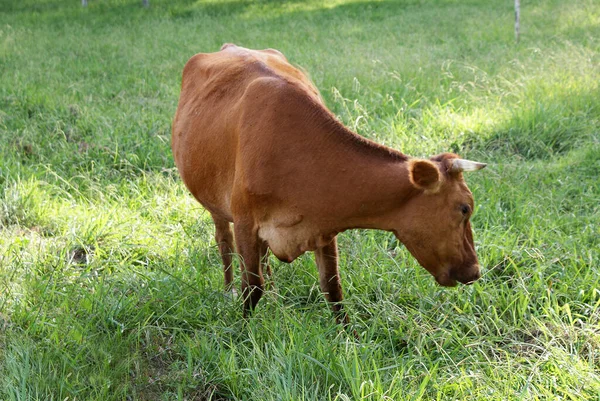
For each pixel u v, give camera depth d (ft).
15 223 18.20
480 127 23.89
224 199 13.98
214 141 13.85
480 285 14.75
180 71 33.55
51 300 14.58
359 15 49.03
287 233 12.77
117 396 12.00
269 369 11.93
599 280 14.78
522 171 20.58
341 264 15.78
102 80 32.22
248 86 13.26
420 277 15.23
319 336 12.63
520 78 28.19
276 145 12.48
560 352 12.20
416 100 26.25
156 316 14.17
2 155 21.53
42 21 50.49
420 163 11.09
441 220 11.78
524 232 17.44
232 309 14.28
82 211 18.57
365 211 12.15
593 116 24.80
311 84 15.66
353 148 12.21
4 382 11.57
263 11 52.11
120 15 51.98
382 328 13.79
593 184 19.67
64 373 12.12
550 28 39.32
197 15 50.80
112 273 15.98
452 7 49.88
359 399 11.30
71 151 22.72
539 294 14.66
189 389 12.41
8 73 32.76
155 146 22.97
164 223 18.29
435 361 13.12
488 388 11.66
